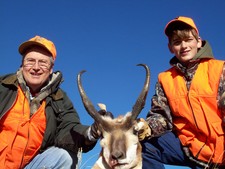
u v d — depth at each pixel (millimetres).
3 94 1697
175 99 1743
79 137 1736
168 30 1810
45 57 1753
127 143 1582
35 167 1719
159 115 1791
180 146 1770
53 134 1770
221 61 1714
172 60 1835
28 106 1714
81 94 1659
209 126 1657
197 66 1748
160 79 1842
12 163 1672
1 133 1690
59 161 1736
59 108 1790
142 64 1669
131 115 1621
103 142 1604
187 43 1753
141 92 1638
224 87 1661
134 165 1624
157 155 1814
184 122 1737
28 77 1737
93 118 1637
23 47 1761
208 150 1672
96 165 1648
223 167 1684
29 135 1685
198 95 1689
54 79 1783
